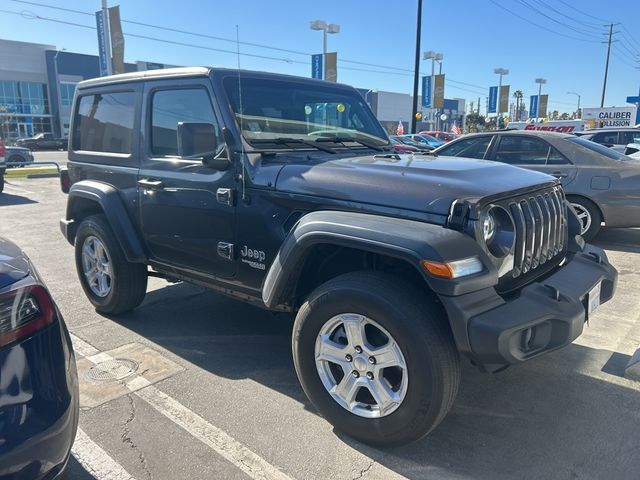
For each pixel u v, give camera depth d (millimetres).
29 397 1908
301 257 2869
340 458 2695
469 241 2508
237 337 4227
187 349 3992
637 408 3182
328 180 2977
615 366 3711
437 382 2463
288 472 2588
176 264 3900
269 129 3520
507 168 3287
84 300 5125
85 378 3520
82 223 4562
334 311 2729
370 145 4078
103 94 4395
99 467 2623
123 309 4523
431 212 2625
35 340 1990
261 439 2854
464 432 2932
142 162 3990
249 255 3328
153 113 3916
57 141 44188
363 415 2729
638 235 7961
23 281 2021
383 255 2822
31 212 10648
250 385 3445
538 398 3299
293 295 3133
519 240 2793
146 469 2611
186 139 3148
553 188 3297
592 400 3270
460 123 72938
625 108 32969
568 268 3180
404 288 2580
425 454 2729
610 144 14266
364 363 2689
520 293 2662
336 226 2693
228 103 3408
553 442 2838
